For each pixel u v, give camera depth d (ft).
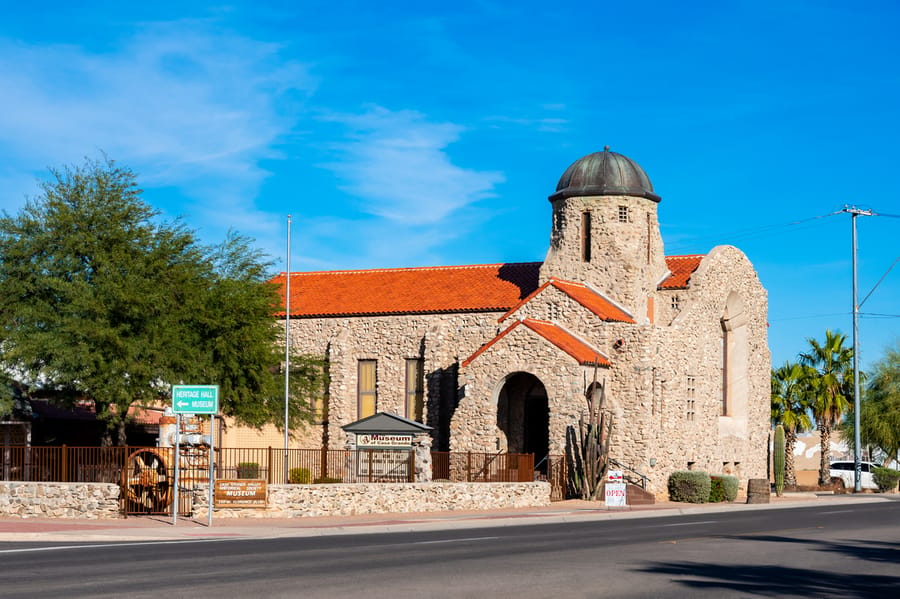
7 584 61.52
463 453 154.61
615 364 178.91
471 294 198.08
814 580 67.51
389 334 198.39
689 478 177.06
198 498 117.91
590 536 101.35
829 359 260.62
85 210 155.02
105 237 154.30
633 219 192.65
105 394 147.02
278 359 174.19
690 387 191.11
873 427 256.32
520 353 174.70
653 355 178.81
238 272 178.40
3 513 117.60
